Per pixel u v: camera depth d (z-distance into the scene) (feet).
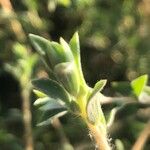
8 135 0.52
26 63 0.51
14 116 0.55
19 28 0.58
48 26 0.64
